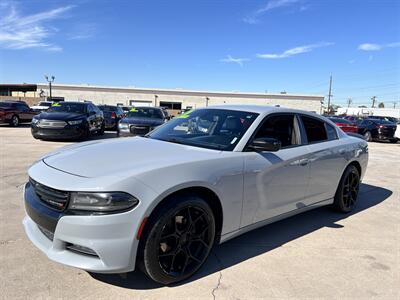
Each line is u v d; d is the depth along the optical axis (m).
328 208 5.20
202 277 2.99
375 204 5.70
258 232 4.14
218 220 3.12
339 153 4.58
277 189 3.61
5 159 8.02
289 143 3.95
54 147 10.56
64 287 2.70
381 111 62.78
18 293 2.59
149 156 2.97
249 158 3.30
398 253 3.72
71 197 2.46
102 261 2.45
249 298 2.70
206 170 2.91
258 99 61.75
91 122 13.11
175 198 2.71
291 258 3.46
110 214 2.41
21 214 4.20
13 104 19.95
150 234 2.56
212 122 3.81
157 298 2.63
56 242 2.52
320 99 61.84
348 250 3.74
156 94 61.84
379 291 2.92
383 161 11.48
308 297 2.77
